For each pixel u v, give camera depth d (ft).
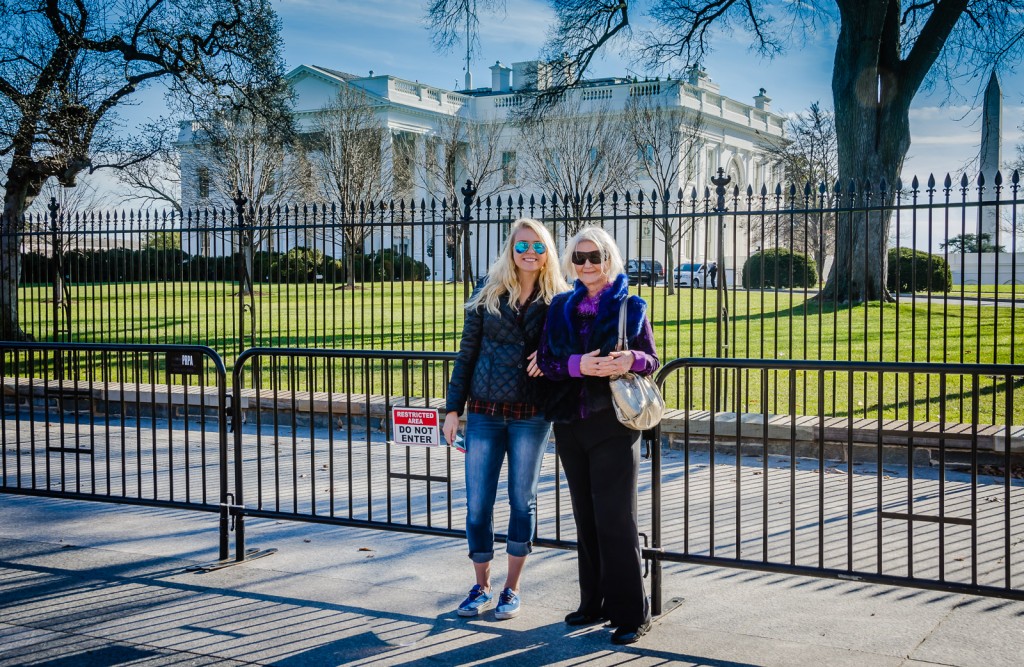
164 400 31.55
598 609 13.12
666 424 25.13
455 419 13.61
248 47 59.26
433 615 13.61
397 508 19.71
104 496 18.04
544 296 13.12
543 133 103.35
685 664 11.67
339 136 110.01
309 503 20.13
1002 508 18.56
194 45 57.31
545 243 13.07
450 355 14.83
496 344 13.20
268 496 20.86
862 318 49.01
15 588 14.92
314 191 105.29
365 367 15.83
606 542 12.33
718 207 25.12
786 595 14.26
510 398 13.05
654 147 105.19
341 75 153.07
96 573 15.70
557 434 12.75
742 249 126.11
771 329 45.32
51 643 12.59
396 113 146.41
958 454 21.68
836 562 15.62
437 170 123.65
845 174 60.44
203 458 16.97
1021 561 15.42
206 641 12.64
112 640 12.69
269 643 12.55
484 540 13.51
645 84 126.31
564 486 21.38
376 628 13.10
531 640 12.58
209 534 18.19
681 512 18.93
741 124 155.33
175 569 15.93
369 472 15.80
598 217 26.14
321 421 28.89
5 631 13.03
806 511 18.81
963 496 19.47
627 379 11.98
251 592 14.71
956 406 28.27
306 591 14.74
